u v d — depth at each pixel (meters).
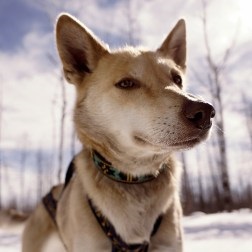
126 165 0.48
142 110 0.47
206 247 0.95
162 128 0.45
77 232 0.48
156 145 0.45
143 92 0.48
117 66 0.52
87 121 0.52
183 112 0.43
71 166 0.60
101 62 0.55
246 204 4.84
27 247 0.68
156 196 0.48
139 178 0.48
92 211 0.47
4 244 1.25
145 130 0.46
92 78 0.54
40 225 0.67
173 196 0.49
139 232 0.47
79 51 0.57
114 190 0.47
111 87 0.51
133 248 0.47
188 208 3.67
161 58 0.55
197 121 0.42
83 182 0.49
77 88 0.56
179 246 0.49
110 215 0.47
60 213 0.57
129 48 0.57
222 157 2.59
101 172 0.48
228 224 1.29
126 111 0.49
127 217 0.47
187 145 0.43
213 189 4.74
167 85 0.49
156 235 0.48
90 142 0.51
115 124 0.50
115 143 0.49
